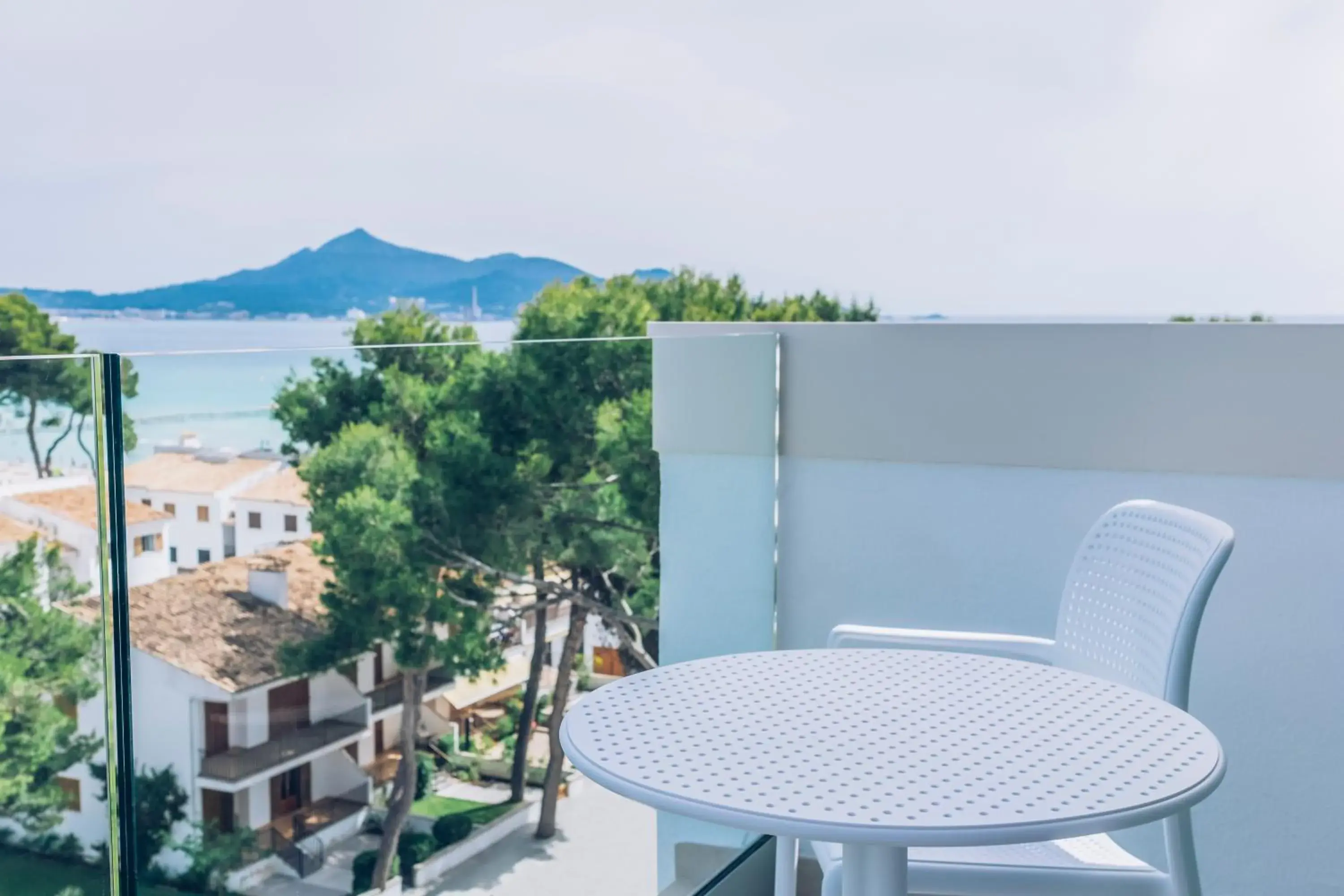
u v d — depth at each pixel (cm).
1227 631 276
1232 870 279
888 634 210
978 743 145
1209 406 273
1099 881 173
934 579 305
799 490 317
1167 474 279
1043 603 295
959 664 181
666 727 151
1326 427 264
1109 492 286
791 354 314
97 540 148
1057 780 132
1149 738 146
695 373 286
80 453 146
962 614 303
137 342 2880
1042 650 209
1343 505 265
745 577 308
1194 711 280
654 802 129
